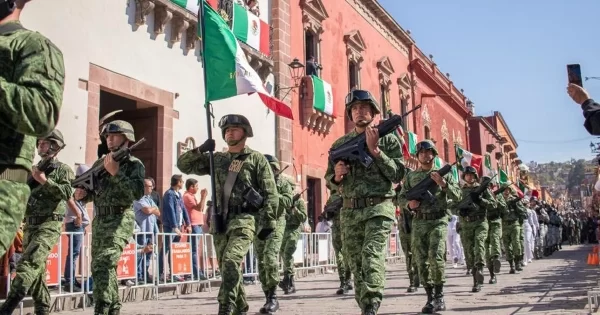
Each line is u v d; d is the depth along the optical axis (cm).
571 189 14188
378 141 522
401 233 991
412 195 723
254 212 534
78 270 829
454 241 1653
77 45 1038
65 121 998
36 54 248
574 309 674
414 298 880
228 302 485
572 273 1292
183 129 1304
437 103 3522
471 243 973
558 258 2036
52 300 777
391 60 2772
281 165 1694
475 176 981
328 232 1546
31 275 578
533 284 1053
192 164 568
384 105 2603
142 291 912
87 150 1038
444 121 3653
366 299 482
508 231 1381
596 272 1285
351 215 524
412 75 3025
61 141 605
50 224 601
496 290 963
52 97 245
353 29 2341
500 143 5372
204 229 1284
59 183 603
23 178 254
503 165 5428
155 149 1236
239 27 1473
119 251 557
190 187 1152
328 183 557
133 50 1173
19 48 248
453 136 3869
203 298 930
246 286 1137
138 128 1259
